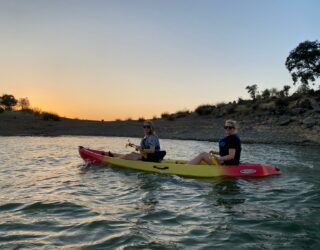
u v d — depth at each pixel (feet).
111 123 117.70
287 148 67.51
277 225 21.21
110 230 20.01
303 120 92.48
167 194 28.68
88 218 22.06
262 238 19.21
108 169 39.29
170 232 19.89
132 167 39.01
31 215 22.61
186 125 104.78
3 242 18.16
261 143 77.51
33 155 52.13
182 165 36.63
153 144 39.34
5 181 33.04
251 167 36.52
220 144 37.22
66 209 23.95
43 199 26.40
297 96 123.65
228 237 19.26
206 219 22.29
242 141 80.23
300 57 141.79
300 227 20.93
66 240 18.51
